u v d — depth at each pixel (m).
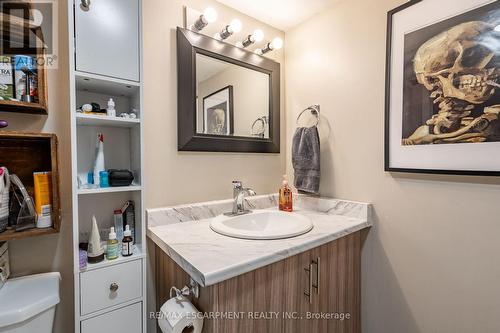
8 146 0.86
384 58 1.20
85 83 0.95
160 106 1.17
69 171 0.97
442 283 1.05
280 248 0.88
